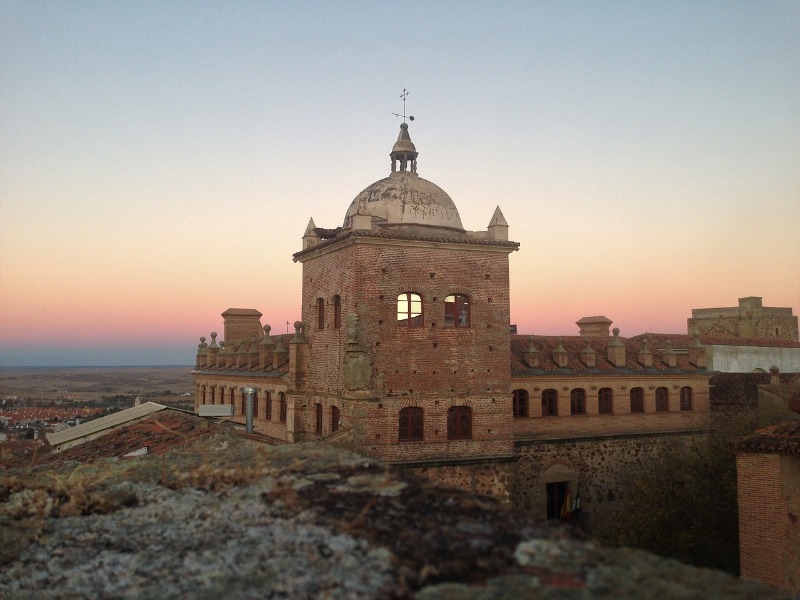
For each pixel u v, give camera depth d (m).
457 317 35.41
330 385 35.62
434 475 33.88
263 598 7.45
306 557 8.34
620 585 7.10
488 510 9.53
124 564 9.12
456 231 37.72
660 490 35.50
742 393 48.03
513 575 7.42
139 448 30.36
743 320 77.00
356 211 35.97
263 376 43.31
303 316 39.44
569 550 8.06
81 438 35.88
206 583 8.15
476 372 35.25
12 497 11.98
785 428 21.73
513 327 55.47
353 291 33.28
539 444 40.12
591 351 43.59
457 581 7.37
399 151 39.59
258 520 9.84
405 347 33.88
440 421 34.28
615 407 43.16
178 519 10.41
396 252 34.06
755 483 21.98
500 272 36.31
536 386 41.03
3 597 8.55
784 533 20.95
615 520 37.81
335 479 11.34
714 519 32.09
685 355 48.06
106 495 11.76
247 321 60.03
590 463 41.59
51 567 9.29
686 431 44.34
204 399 56.66
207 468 12.55
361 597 7.15
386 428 33.12
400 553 8.12
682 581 7.36
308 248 37.78
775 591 7.27
